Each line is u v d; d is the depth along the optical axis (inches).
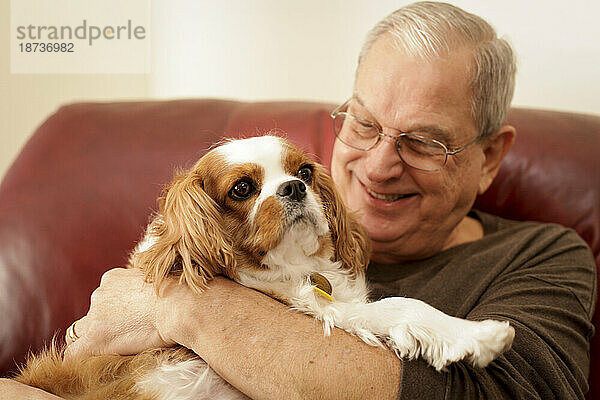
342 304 49.3
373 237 65.9
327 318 46.4
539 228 66.6
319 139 84.2
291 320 45.8
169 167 84.6
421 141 61.2
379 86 61.3
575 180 78.3
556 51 95.3
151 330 49.2
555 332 51.2
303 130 84.8
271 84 117.2
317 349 43.3
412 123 59.9
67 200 85.2
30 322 80.6
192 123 88.4
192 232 48.4
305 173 53.6
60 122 91.7
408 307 46.9
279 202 49.7
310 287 50.3
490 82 62.1
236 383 43.7
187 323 45.5
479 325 44.3
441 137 61.0
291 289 51.0
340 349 43.6
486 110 63.1
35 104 116.8
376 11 105.3
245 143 52.7
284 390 42.1
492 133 66.5
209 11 119.0
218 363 43.8
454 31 60.6
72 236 83.6
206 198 49.8
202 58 121.5
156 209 83.0
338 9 108.7
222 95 121.7
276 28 114.3
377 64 62.1
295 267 52.2
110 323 50.0
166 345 49.7
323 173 57.4
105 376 49.1
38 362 53.6
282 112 87.8
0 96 111.3
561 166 79.3
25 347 80.0
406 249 66.7
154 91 126.7
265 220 49.6
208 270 49.1
